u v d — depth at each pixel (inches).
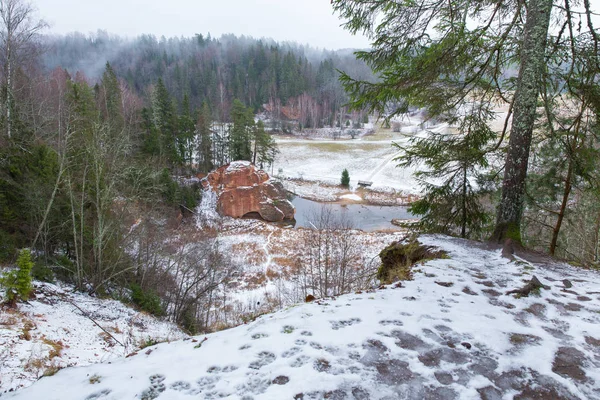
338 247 667.4
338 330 119.0
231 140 1610.5
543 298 152.7
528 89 225.1
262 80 3531.0
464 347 110.3
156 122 1450.5
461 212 315.3
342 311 135.7
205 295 661.3
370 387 88.3
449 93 277.3
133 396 85.1
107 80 1481.3
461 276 177.5
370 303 144.0
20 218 521.0
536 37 220.2
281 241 999.0
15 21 550.3
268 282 737.6
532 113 227.3
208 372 95.9
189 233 842.8
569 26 224.5
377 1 225.5
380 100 258.4
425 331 119.8
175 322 556.1
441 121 308.0
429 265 195.3
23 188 499.2
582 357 107.0
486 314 135.6
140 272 641.0
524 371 99.3
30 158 542.3
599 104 238.5
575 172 279.6
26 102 609.6
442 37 222.2
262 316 147.0
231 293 691.4
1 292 346.0
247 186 1279.5
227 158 1708.9
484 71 264.5
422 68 236.8
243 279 751.1
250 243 971.9
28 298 366.3
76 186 561.0
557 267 198.2
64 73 1707.7
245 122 1563.7
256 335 117.6
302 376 91.0
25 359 236.8
